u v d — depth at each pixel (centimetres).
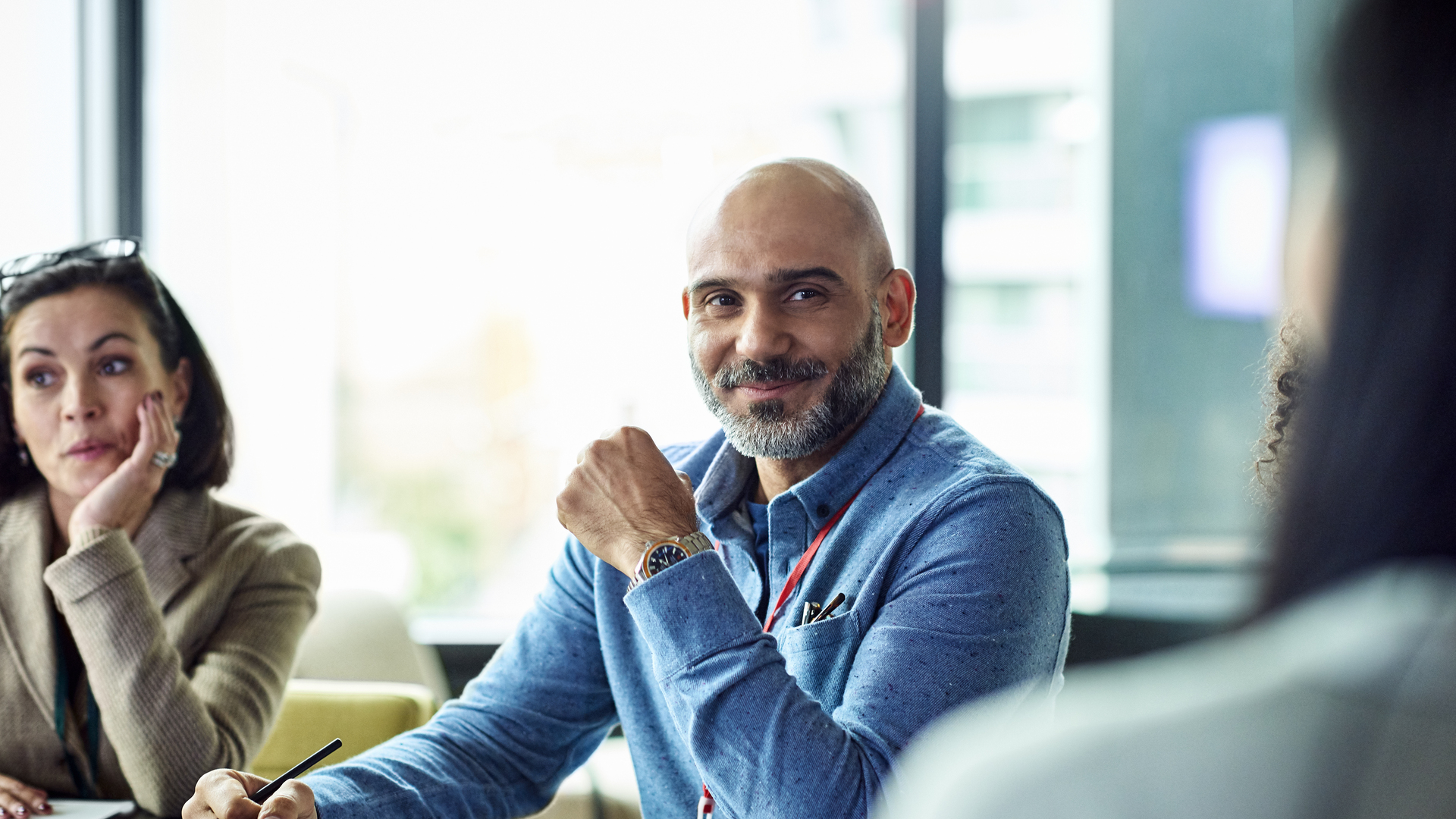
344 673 195
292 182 274
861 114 257
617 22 259
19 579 151
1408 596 34
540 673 135
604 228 261
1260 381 90
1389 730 32
